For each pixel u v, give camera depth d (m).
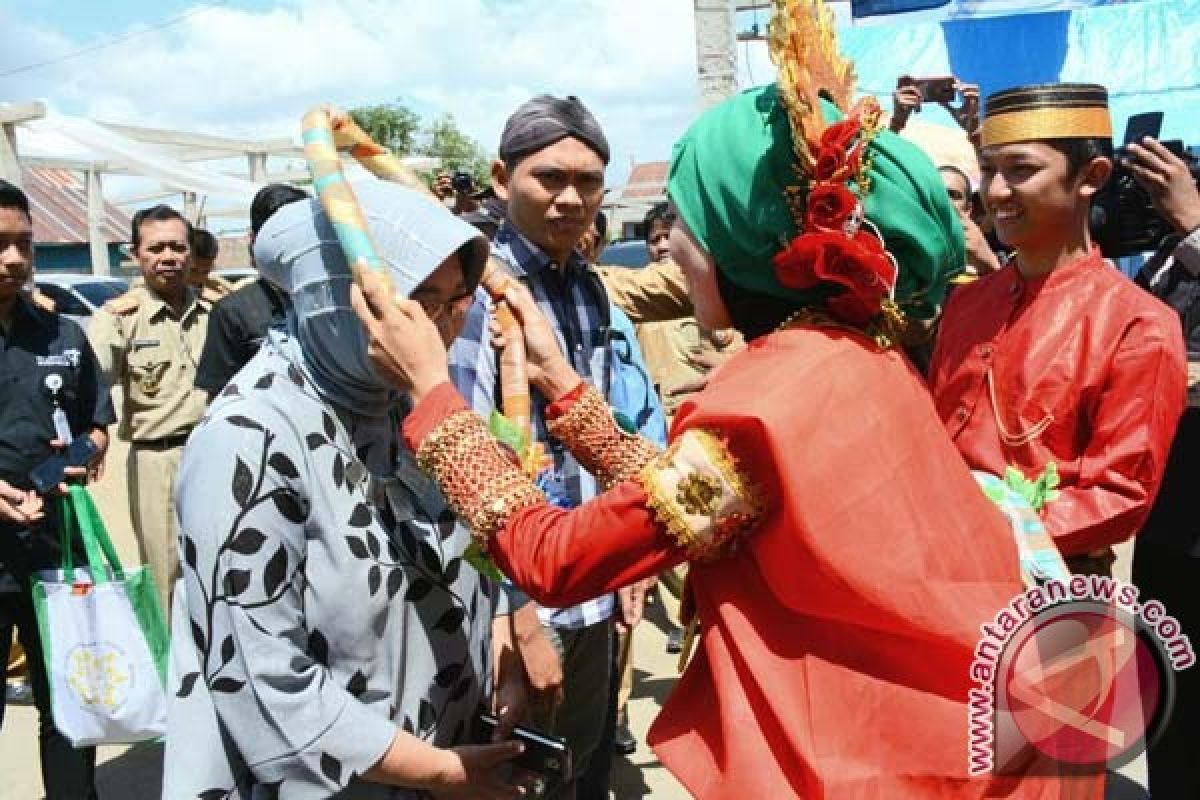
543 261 2.96
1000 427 2.39
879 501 1.40
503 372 1.91
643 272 3.80
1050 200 2.34
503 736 1.83
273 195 4.00
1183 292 2.96
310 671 1.56
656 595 5.29
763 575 1.46
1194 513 2.82
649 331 5.28
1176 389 2.26
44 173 25.44
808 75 1.46
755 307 1.62
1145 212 3.02
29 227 3.73
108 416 4.04
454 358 2.60
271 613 1.54
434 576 1.70
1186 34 7.20
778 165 1.49
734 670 1.48
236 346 4.32
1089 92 2.35
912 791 1.40
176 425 5.00
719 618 1.50
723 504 1.40
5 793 3.97
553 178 2.88
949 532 1.46
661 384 5.21
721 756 1.49
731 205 1.53
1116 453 2.22
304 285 1.61
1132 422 2.23
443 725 1.72
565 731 2.81
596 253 4.17
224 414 1.58
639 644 5.49
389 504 1.67
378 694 1.63
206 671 1.56
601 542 1.44
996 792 1.44
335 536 1.59
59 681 3.31
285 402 1.60
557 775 1.79
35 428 3.72
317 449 1.60
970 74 7.43
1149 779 3.06
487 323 2.62
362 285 1.50
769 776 1.41
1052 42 7.35
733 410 1.39
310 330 1.62
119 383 5.08
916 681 1.43
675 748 1.55
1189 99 7.23
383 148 1.85
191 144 15.52
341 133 1.76
